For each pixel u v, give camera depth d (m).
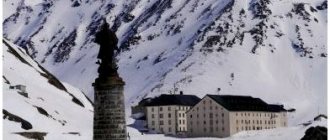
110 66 39.03
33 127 142.88
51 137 142.00
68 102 196.12
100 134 38.75
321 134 86.25
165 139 192.88
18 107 149.12
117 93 38.81
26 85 181.00
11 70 190.50
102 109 38.72
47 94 186.62
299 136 160.88
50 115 162.50
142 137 192.62
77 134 153.25
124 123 39.03
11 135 129.25
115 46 39.31
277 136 167.50
